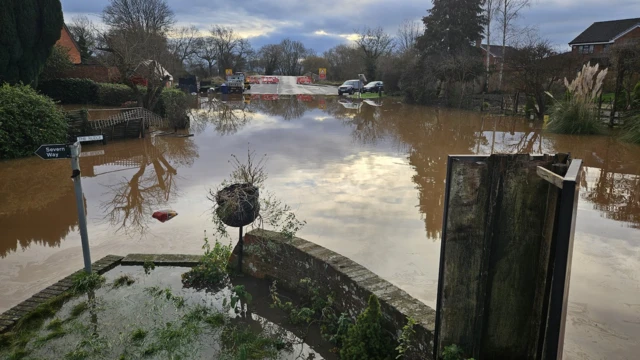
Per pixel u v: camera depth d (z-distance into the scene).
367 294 3.21
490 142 13.58
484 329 2.54
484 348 2.57
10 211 7.01
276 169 9.67
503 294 2.49
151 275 4.48
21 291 4.42
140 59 18.45
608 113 16.33
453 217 2.45
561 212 1.90
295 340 3.43
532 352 2.49
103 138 4.32
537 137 14.32
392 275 4.71
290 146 12.66
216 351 3.23
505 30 30.44
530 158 2.33
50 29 15.22
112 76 24.61
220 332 3.47
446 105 26.73
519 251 2.43
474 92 27.03
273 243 4.18
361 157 11.12
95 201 7.56
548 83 19.97
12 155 11.07
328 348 3.33
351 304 3.40
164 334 3.38
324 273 3.71
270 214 5.16
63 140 12.16
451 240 2.48
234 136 14.63
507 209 2.39
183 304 3.87
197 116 20.53
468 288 2.51
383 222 6.34
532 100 19.80
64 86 22.84
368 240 5.68
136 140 14.08
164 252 5.34
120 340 3.31
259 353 3.24
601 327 3.72
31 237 5.92
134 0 42.31
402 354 2.81
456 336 2.57
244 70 64.19
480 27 31.72
